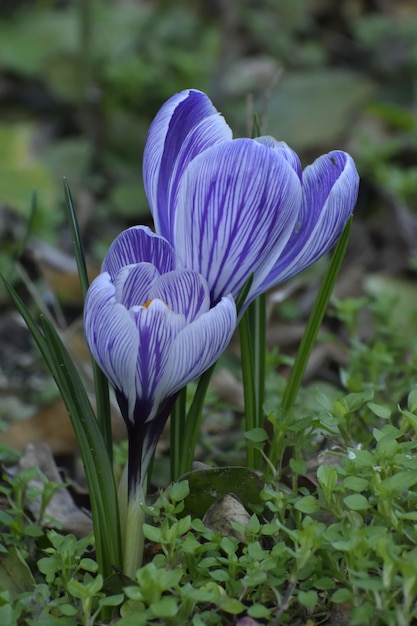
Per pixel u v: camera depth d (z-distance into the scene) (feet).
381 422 1.98
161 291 1.62
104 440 1.67
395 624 1.55
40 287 2.95
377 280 2.96
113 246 1.65
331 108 4.13
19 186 3.74
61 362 1.65
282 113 4.16
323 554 1.63
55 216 3.38
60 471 2.04
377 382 2.07
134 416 1.64
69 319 2.87
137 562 1.68
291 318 2.79
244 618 1.62
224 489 1.74
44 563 1.66
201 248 1.64
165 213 1.68
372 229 3.27
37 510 1.94
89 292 1.60
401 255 3.13
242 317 1.77
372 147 3.63
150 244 1.65
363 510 1.62
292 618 1.66
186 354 1.60
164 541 1.62
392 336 2.34
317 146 4.12
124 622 1.56
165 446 2.14
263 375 1.81
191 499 1.75
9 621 1.56
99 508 1.67
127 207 3.88
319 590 1.68
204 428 2.13
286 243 1.67
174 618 1.58
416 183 3.30
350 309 2.21
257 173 1.60
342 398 1.72
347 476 1.65
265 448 1.91
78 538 1.92
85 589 1.58
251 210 1.61
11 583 1.70
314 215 1.67
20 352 2.73
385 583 1.53
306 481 1.81
